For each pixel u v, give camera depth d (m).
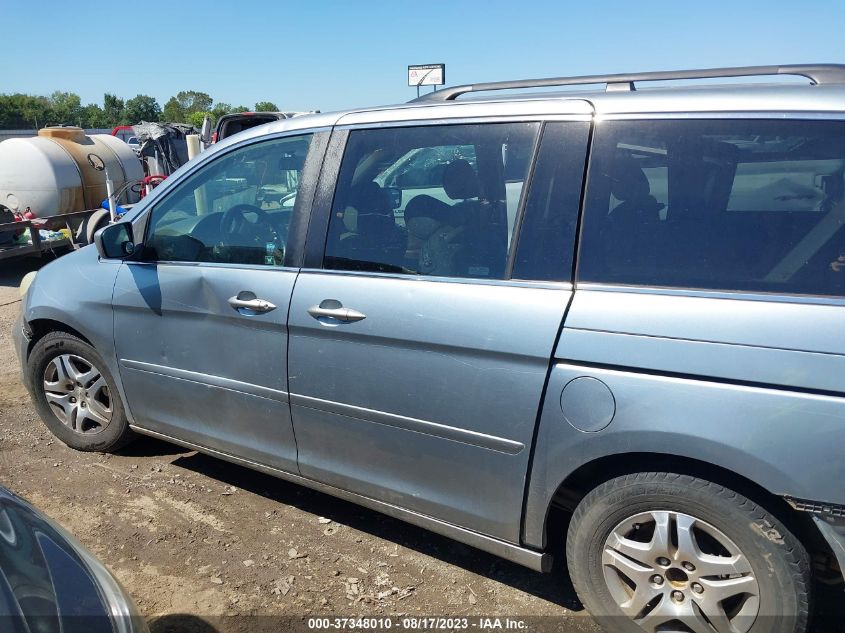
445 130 2.72
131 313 3.50
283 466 3.16
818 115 2.11
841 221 2.05
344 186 2.91
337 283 2.82
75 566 1.87
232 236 3.20
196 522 3.33
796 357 1.99
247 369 3.11
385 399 2.72
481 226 2.59
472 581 2.90
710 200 2.23
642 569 2.33
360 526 3.31
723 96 2.27
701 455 2.11
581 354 2.27
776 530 2.09
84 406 3.94
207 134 12.19
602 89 2.66
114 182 12.31
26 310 3.92
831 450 1.94
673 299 2.19
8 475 3.75
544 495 2.42
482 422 2.49
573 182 2.42
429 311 2.58
